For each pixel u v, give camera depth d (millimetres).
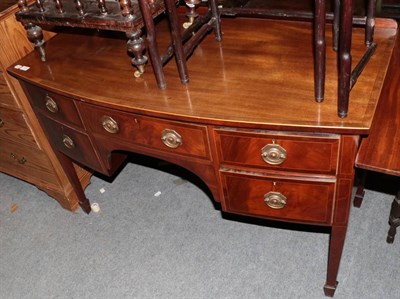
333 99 1018
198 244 1650
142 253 1653
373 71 1082
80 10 1160
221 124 1028
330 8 1398
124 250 1675
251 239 1634
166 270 1580
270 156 1056
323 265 1508
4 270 1678
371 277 1444
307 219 1196
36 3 1250
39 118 1491
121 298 1517
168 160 1241
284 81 1106
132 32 1121
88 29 1496
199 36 1215
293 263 1530
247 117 1008
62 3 1263
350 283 1439
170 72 1223
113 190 1936
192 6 1283
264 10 1330
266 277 1503
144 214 1807
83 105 1247
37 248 1740
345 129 937
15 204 1950
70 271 1635
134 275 1582
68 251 1708
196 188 1882
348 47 859
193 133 1104
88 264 1647
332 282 1372
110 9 1167
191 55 1273
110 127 1239
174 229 1723
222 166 1147
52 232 1795
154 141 1197
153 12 1133
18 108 1516
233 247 1618
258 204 1206
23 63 1389
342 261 1502
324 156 1020
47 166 1716
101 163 1422
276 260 1550
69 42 1452
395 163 1017
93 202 1891
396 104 1171
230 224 1701
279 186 1129
